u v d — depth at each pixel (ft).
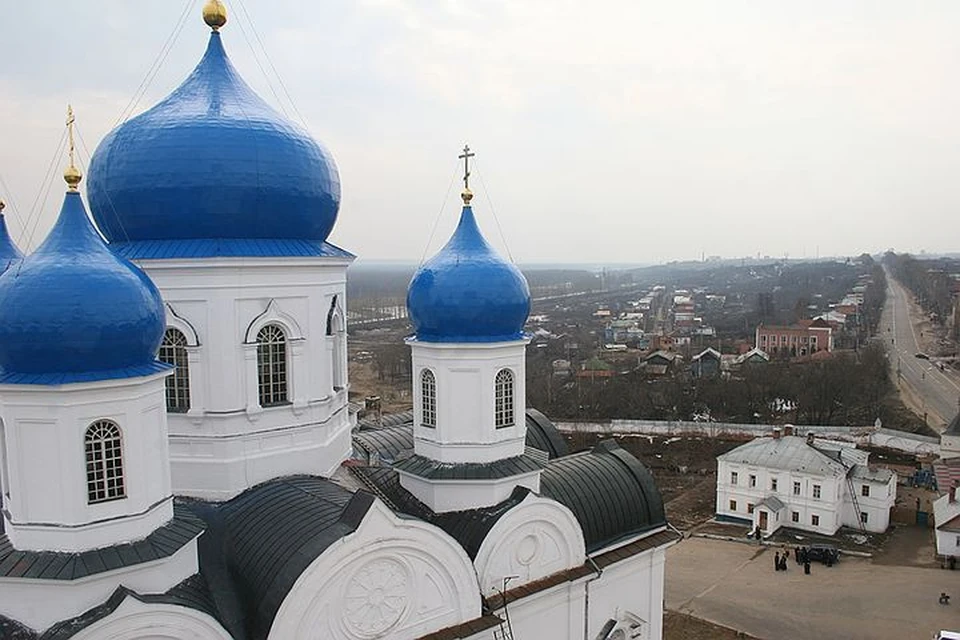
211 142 90.99
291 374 98.73
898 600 180.65
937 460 282.36
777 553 211.82
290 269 96.84
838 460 238.27
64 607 67.46
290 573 74.54
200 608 72.18
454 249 105.81
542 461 106.83
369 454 121.08
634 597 114.93
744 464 237.45
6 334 66.90
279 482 95.50
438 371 103.71
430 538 83.51
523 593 97.60
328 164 102.73
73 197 71.87
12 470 69.10
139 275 73.92
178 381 94.17
